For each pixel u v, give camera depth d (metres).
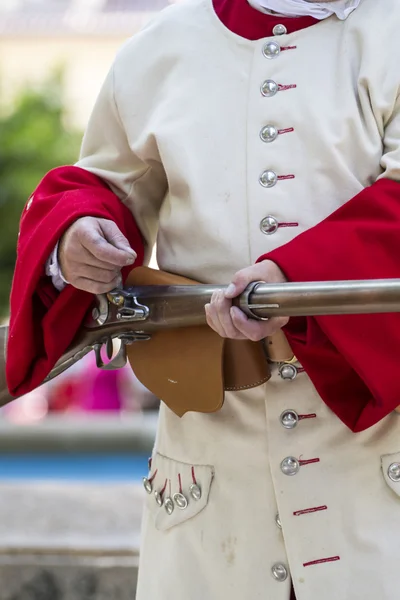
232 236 2.49
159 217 2.68
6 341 2.63
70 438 9.32
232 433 2.48
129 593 4.04
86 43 24.50
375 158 2.43
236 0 2.61
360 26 2.47
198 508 2.51
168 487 2.59
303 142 2.46
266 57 2.52
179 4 2.73
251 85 2.52
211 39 2.61
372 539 2.36
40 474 9.09
